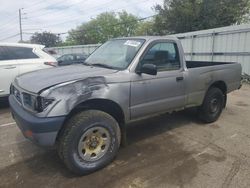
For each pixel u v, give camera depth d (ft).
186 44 47.03
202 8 81.41
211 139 14.11
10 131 15.40
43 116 9.20
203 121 16.72
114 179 10.08
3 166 11.18
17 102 11.19
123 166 11.06
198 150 12.69
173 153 12.34
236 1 80.02
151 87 12.21
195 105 15.30
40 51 22.16
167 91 13.07
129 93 11.34
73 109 9.84
